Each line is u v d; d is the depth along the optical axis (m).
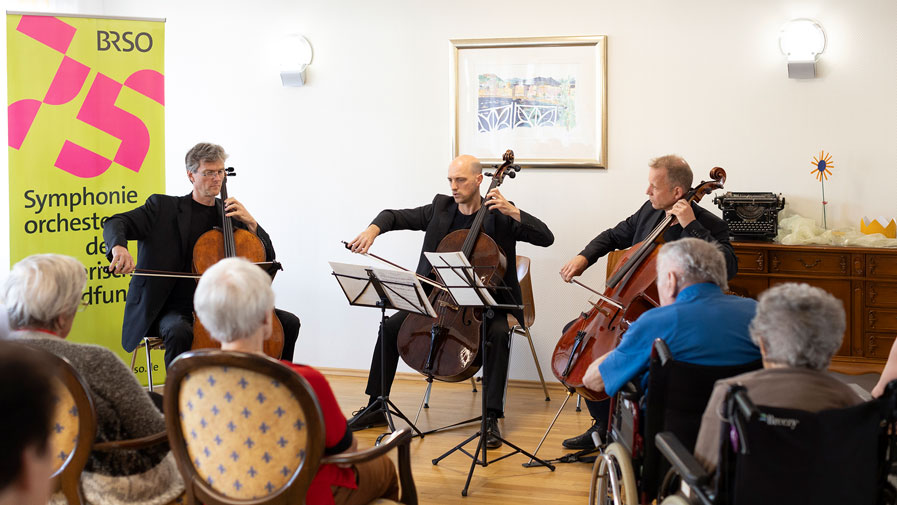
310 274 5.07
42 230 4.09
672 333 2.18
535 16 4.68
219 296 1.85
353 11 4.90
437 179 4.88
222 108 5.10
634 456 2.24
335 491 2.04
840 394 1.70
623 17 4.57
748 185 4.50
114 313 4.29
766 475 1.63
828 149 4.40
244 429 1.80
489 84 4.75
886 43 4.29
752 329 1.81
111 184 4.21
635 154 4.61
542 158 4.71
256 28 5.01
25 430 0.60
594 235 4.69
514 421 4.13
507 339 3.75
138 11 5.10
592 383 2.48
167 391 1.85
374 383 4.00
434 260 3.12
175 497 2.09
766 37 4.42
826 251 4.06
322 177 5.01
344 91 4.95
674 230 3.61
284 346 3.96
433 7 4.80
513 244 3.95
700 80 4.51
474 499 3.10
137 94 4.22
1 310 1.89
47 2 4.66
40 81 4.04
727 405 1.61
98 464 2.02
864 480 1.66
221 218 3.88
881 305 4.02
